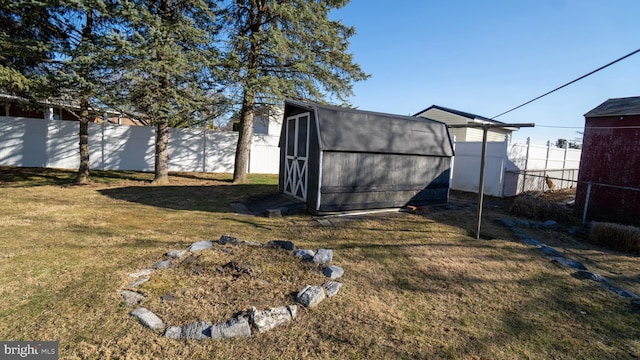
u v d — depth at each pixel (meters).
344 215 6.44
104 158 12.45
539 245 4.94
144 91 8.28
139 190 8.84
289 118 7.89
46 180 9.50
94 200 7.18
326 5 10.32
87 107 9.31
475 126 5.24
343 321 2.56
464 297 3.13
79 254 3.69
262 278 3.25
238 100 9.87
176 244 4.25
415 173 7.33
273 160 15.34
